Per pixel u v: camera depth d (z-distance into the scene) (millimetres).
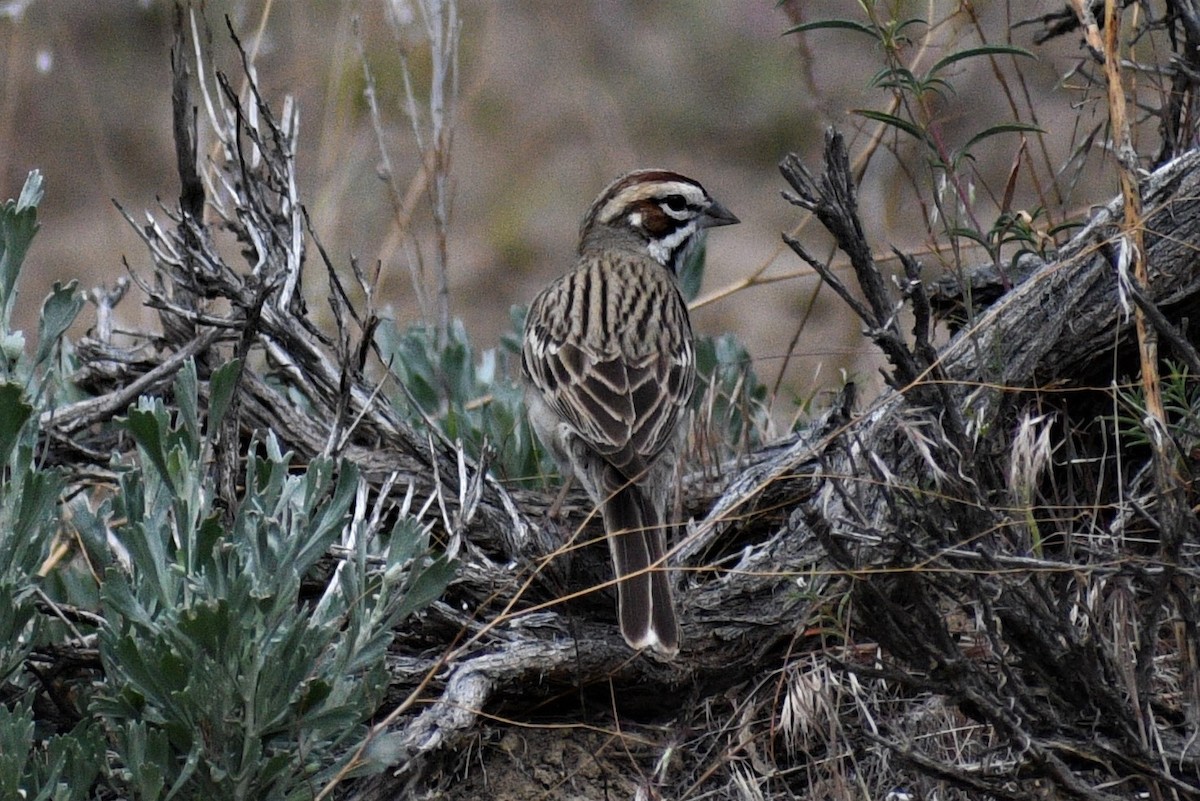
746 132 23297
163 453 8398
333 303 10523
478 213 22094
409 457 10711
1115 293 9766
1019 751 7980
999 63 19719
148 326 14398
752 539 10492
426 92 20250
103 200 21781
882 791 8812
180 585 8188
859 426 9680
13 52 17906
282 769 8062
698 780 8961
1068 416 10031
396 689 9227
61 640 9438
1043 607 8406
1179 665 8789
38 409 9008
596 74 24109
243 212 11406
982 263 12078
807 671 9320
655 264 12805
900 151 16656
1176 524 8305
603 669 9234
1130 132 10195
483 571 9680
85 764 8008
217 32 19094
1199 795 7875
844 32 23578
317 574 9828
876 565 8141
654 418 10586
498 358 13992
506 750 9211
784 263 20438
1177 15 10578
